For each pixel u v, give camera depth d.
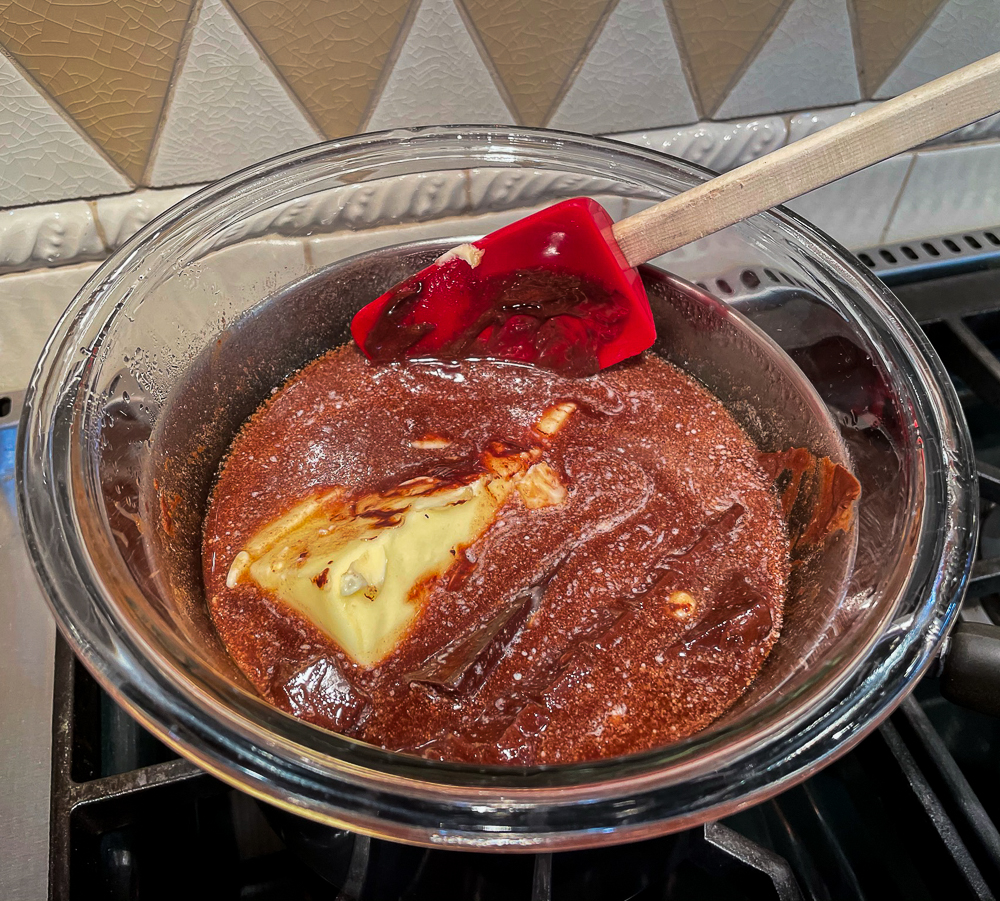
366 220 0.79
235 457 0.65
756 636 0.53
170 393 0.60
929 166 0.95
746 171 0.54
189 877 0.52
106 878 0.49
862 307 0.59
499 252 0.63
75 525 0.45
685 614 0.54
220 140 0.73
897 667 0.42
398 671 0.51
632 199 0.75
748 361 0.66
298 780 0.37
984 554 0.68
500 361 0.71
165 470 0.58
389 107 0.76
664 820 0.37
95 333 0.54
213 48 0.66
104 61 0.64
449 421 0.66
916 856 0.52
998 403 0.76
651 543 0.59
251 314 0.65
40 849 0.50
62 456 0.48
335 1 0.65
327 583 0.51
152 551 0.52
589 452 0.64
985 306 0.84
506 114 0.79
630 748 0.48
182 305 0.63
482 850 0.36
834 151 0.51
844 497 0.57
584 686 0.50
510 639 0.53
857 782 0.57
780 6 0.75
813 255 0.63
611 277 0.62
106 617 0.41
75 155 0.70
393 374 0.70
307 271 0.75
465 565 0.56
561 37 0.73
